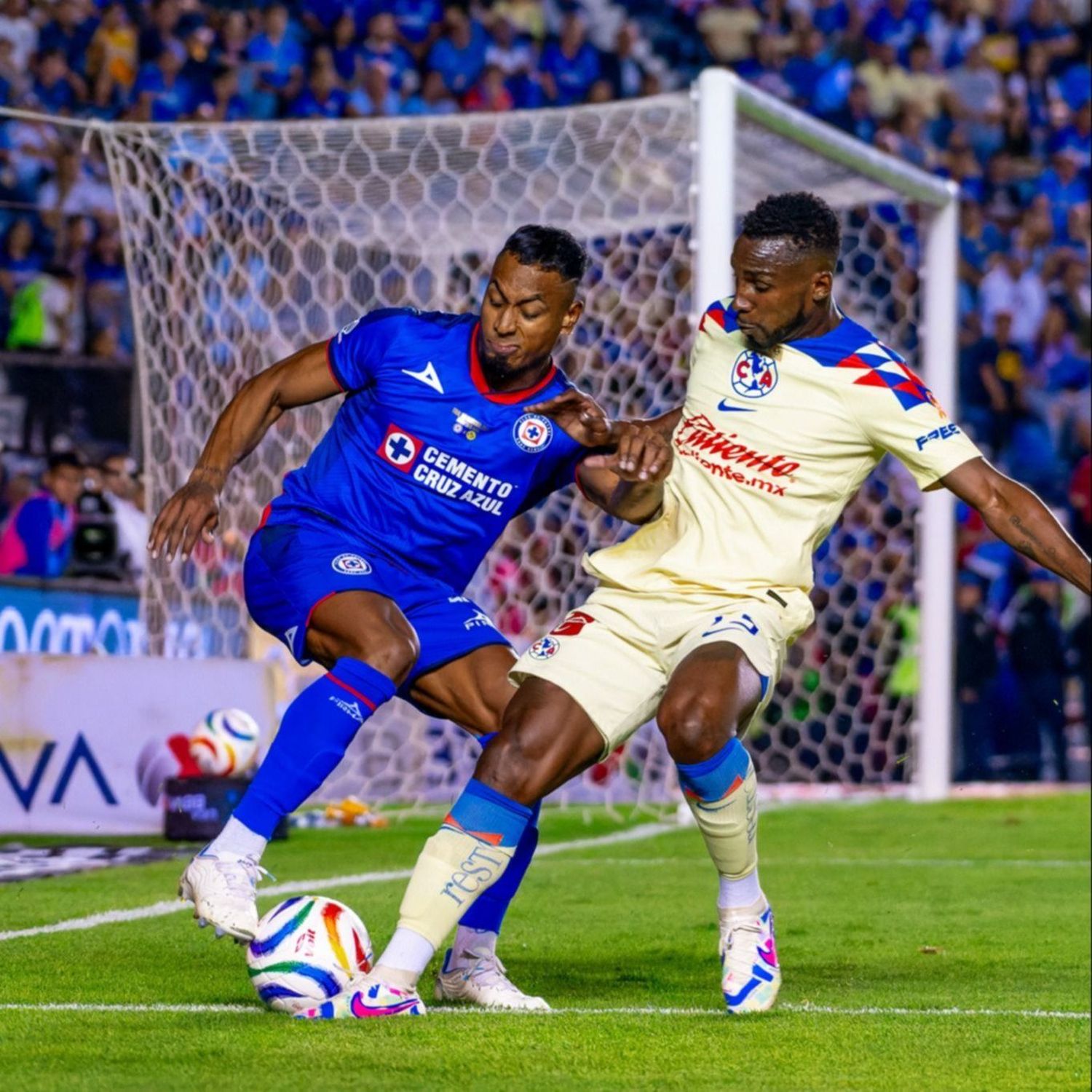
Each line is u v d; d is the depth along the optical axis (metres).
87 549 36.81
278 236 34.66
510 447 14.38
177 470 32.66
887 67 57.97
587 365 36.16
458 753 35.84
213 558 33.66
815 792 39.91
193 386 33.31
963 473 12.32
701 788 11.95
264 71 52.25
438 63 55.84
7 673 26.78
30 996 12.80
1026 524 12.21
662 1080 9.97
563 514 37.72
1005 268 53.69
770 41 58.34
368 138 32.66
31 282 41.22
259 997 12.15
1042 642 43.75
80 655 27.34
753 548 12.70
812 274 12.40
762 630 12.27
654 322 38.47
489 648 14.56
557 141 32.38
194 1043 10.71
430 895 11.79
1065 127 57.81
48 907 18.59
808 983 14.80
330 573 13.95
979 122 57.84
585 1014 12.38
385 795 34.56
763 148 32.53
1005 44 58.94
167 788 26.44
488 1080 9.77
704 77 29.89
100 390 38.72
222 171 33.53
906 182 34.97
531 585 37.53
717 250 29.83
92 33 49.25
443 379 14.34
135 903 18.94
